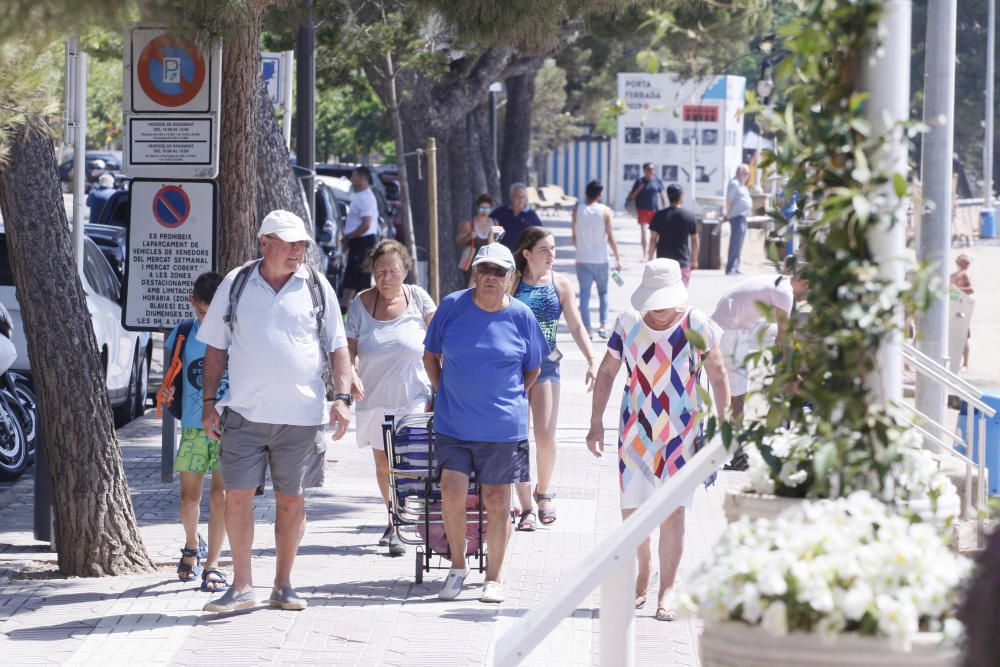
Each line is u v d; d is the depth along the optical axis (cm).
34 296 2186
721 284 7906
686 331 1149
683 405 1930
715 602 988
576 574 1129
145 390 4247
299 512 1994
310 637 1877
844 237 1049
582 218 5462
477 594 2116
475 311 2045
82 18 917
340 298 6316
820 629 960
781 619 962
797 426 1129
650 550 2070
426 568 2177
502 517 2059
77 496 2216
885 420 1056
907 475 1102
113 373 3797
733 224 8650
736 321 2719
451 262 6322
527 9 2483
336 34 4541
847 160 1053
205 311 2098
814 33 1048
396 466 2200
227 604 1986
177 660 1775
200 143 2745
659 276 1917
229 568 2277
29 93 1941
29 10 899
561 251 10956
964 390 2566
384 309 2406
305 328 1947
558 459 3325
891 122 1031
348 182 7562
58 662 1761
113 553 2236
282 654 1800
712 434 1135
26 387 3481
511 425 2039
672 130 11456
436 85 6234
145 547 2375
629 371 1956
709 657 1008
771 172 1158
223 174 2825
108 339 3722
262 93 3388
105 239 5019
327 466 3238
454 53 6044
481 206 5081
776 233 1129
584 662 1788
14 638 1864
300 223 1941
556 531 2577
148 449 3525
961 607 873
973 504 2450
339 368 1989
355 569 2277
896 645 947
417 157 6144
